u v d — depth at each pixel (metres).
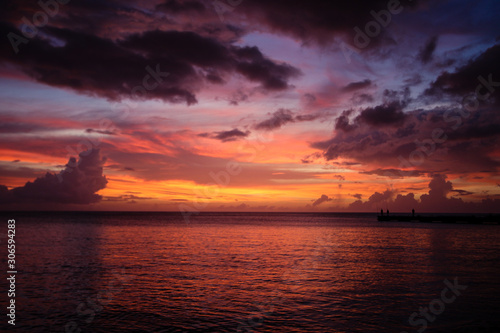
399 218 123.69
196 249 38.91
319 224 105.69
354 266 27.78
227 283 21.56
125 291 19.34
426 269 26.27
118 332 13.39
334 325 14.31
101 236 55.53
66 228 76.12
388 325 14.28
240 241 48.69
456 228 79.12
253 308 16.45
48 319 14.77
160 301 17.50
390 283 21.58
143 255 33.66
